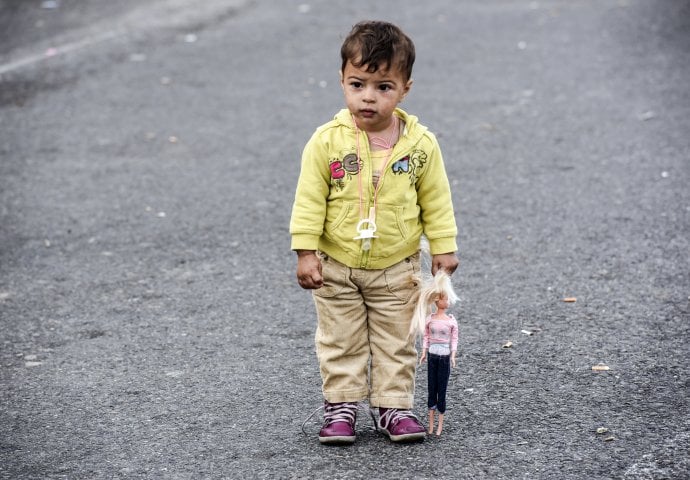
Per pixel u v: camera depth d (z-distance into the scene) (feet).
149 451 39.29
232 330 51.67
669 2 138.72
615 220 66.80
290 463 37.96
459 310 53.36
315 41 126.31
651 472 36.60
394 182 37.83
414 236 38.88
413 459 37.93
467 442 39.19
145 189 76.07
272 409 42.73
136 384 45.57
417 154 38.11
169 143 87.66
